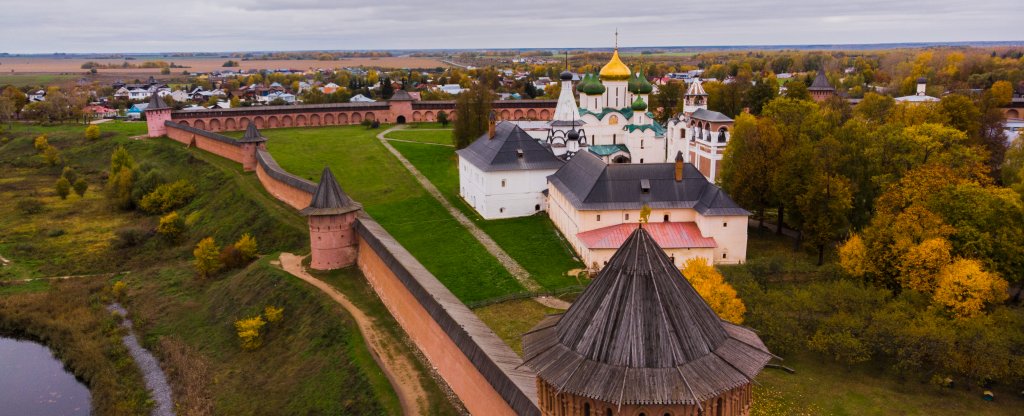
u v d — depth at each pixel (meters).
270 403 53.78
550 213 91.69
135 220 110.44
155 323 72.31
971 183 65.88
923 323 50.41
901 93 175.25
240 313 69.44
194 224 105.44
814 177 72.88
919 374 49.72
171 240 98.88
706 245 71.50
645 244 27.98
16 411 57.69
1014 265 60.59
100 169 144.38
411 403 47.44
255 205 100.56
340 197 74.56
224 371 60.38
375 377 51.25
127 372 62.69
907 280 58.28
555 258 76.25
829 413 45.59
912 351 48.41
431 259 77.19
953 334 48.06
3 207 117.56
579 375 26.44
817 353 53.12
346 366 53.84
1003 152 96.12
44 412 57.62
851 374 50.31
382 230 75.19
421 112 185.25
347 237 74.31
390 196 107.19
